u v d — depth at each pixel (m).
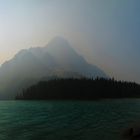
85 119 31.78
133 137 20.19
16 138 22.27
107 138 20.50
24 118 33.38
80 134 22.80
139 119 29.25
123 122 27.83
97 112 37.06
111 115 33.91
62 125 28.06
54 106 45.03
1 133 24.33
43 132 24.41
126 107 39.88
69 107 43.31
